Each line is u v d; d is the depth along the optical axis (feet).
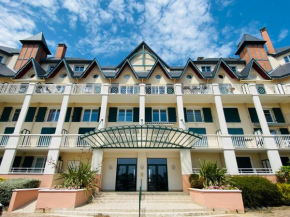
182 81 58.59
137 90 53.67
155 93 54.34
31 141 46.44
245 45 67.77
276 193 30.25
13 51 68.69
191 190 35.17
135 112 54.75
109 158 49.01
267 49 70.38
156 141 39.37
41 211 26.27
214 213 26.25
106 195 36.27
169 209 27.25
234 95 50.83
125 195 36.37
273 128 52.31
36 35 68.13
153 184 46.14
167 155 48.57
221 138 44.78
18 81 56.95
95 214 25.09
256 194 29.17
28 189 31.32
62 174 34.83
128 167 48.06
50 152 42.75
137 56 68.18
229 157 42.50
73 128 52.24
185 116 54.54
